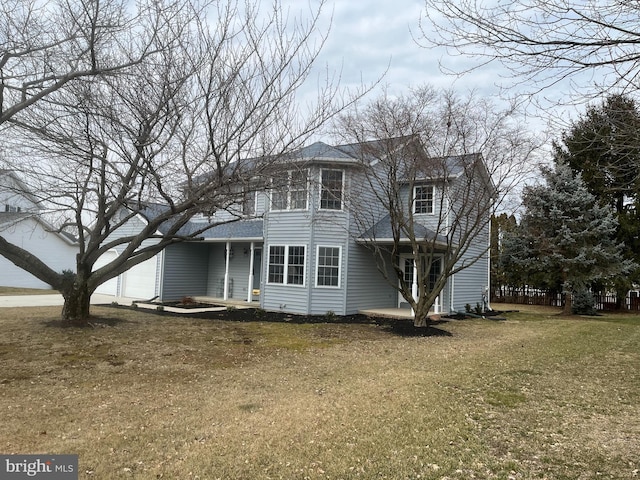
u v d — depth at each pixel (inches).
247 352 357.7
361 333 463.5
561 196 777.6
